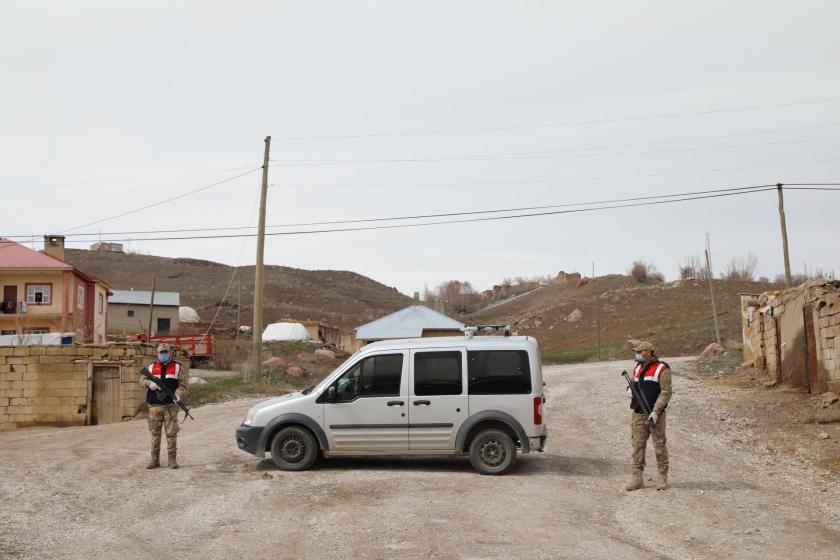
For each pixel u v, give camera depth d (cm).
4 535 786
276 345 4906
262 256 2970
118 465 1256
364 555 724
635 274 10150
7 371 2262
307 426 1195
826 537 809
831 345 1683
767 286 8350
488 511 914
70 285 4528
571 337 7338
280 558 719
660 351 5544
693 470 1202
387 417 1188
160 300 6347
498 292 13625
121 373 2264
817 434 1430
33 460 1307
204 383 2802
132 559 715
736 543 784
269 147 3027
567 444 1487
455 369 1193
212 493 1021
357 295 13038
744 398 1952
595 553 734
